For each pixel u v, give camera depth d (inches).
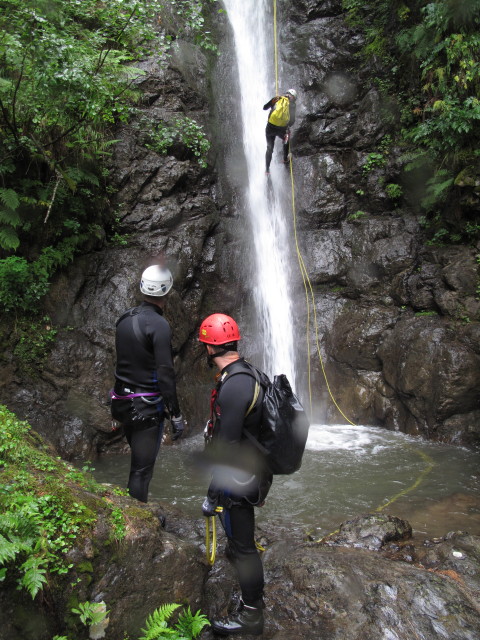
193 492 216.8
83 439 254.1
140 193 333.7
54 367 265.9
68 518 102.5
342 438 292.5
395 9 388.8
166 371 127.5
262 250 385.7
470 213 320.8
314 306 357.4
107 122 316.5
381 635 111.7
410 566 137.1
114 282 296.2
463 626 114.8
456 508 202.2
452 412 285.0
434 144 336.5
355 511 199.9
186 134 330.0
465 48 315.6
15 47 227.0
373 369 329.1
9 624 86.4
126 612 102.2
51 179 284.0
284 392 103.0
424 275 330.0
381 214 374.6
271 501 208.8
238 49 428.8
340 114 402.6
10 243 254.2
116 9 254.7
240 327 350.0
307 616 118.3
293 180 394.0
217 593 123.0
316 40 417.4
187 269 326.0
